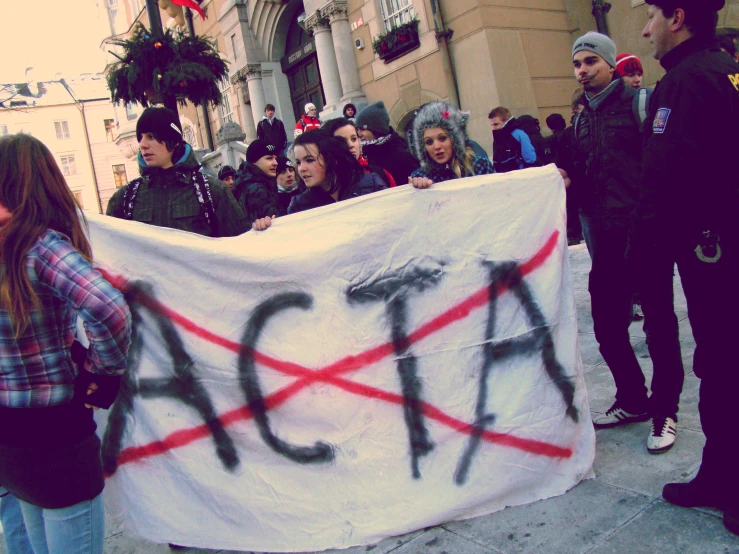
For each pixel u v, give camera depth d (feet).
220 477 8.11
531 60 37.83
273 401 8.11
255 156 14.17
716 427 7.00
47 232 5.66
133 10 82.53
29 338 5.55
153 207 9.66
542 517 7.79
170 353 8.20
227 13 55.16
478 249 8.53
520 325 8.53
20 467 5.69
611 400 10.84
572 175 9.79
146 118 9.50
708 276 6.79
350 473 8.09
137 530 8.23
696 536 6.84
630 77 14.75
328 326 8.22
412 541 7.79
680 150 6.59
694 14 6.78
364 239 8.36
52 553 5.90
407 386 8.26
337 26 43.55
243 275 8.20
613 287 9.41
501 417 8.33
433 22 37.81
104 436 8.28
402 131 42.27
